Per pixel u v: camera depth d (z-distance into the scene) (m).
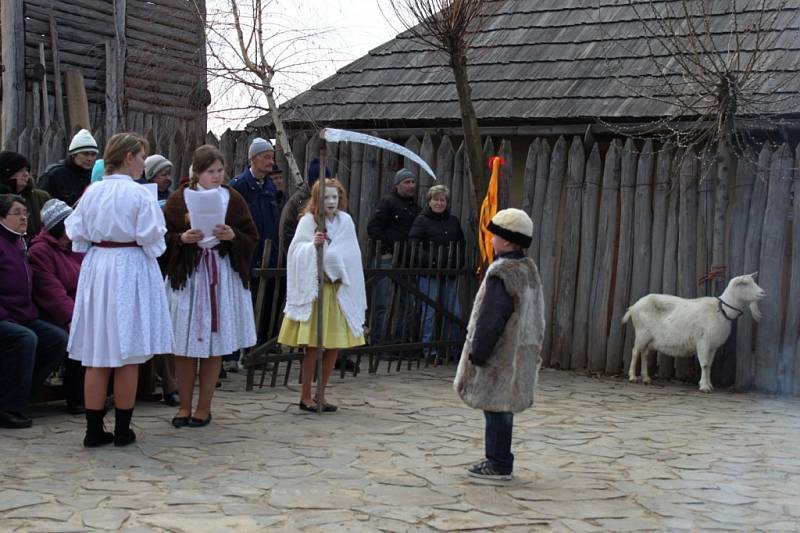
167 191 7.98
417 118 11.31
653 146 10.23
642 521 4.64
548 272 10.09
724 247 9.19
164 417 6.88
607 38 11.47
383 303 10.00
